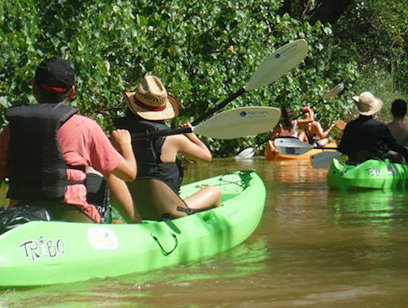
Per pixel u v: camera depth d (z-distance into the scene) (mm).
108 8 17641
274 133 26203
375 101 17281
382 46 40031
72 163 7645
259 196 11984
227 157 26312
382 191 16172
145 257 8336
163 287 7562
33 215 7449
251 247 10008
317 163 18844
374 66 38531
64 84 7766
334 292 7359
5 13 15914
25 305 6738
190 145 9922
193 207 10406
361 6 38531
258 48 23547
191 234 9195
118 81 17922
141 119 9633
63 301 6898
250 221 10789
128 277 8000
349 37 39656
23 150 7570
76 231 7703
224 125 11180
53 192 7582
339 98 29844
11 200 7844
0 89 16562
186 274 8219
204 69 21344
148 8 20141
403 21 39625
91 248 7754
